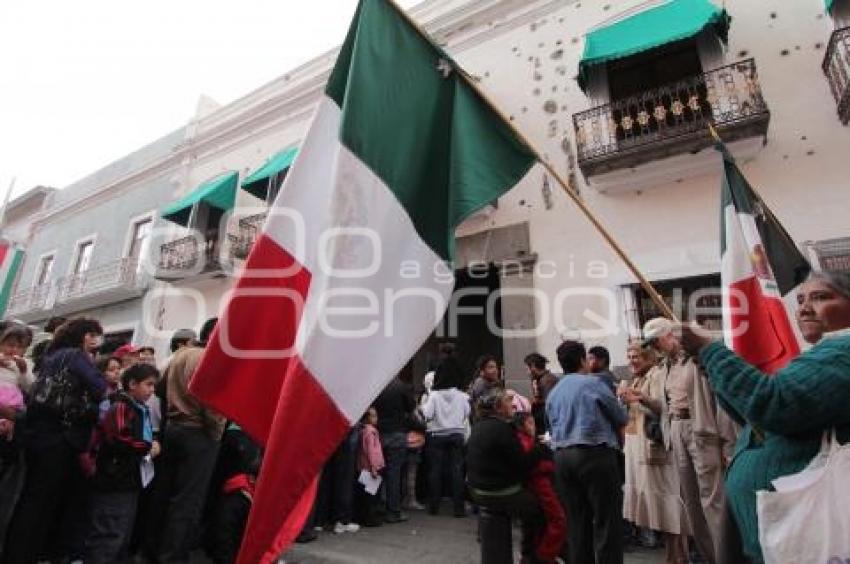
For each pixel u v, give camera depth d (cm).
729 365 169
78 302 1383
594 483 323
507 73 867
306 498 175
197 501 370
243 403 200
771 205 611
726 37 652
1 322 409
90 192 1580
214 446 382
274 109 1205
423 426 607
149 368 363
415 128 232
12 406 346
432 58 247
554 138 789
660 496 390
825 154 597
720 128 610
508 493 318
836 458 148
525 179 795
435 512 583
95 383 354
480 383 546
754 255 278
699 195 660
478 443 333
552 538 329
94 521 329
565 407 347
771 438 174
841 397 149
